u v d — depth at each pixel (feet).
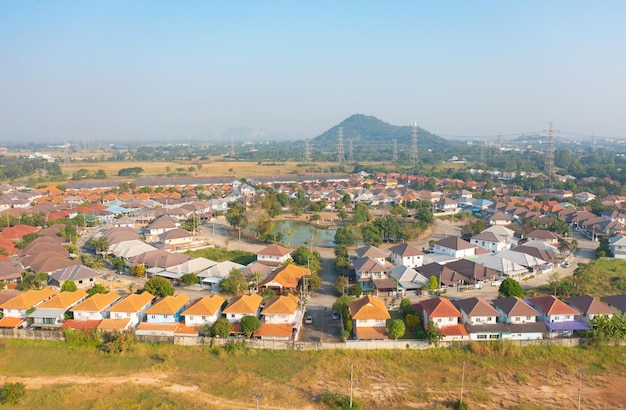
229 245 470.39
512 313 252.83
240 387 207.72
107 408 191.83
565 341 241.14
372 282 329.72
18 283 338.34
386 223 496.23
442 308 254.88
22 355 236.43
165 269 360.48
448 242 403.13
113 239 442.09
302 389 207.31
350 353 235.40
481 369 224.53
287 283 322.55
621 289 323.57
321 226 577.02
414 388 209.46
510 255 377.50
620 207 610.65
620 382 214.07
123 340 239.71
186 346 243.60
